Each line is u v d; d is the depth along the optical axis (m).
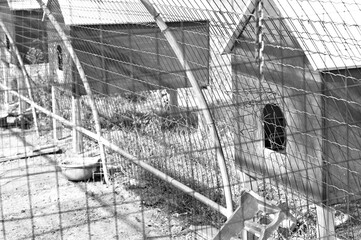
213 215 5.96
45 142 9.41
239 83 5.51
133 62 7.61
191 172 6.34
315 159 4.85
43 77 10.31
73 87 8.16
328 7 5.06
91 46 7.82
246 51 5.36
